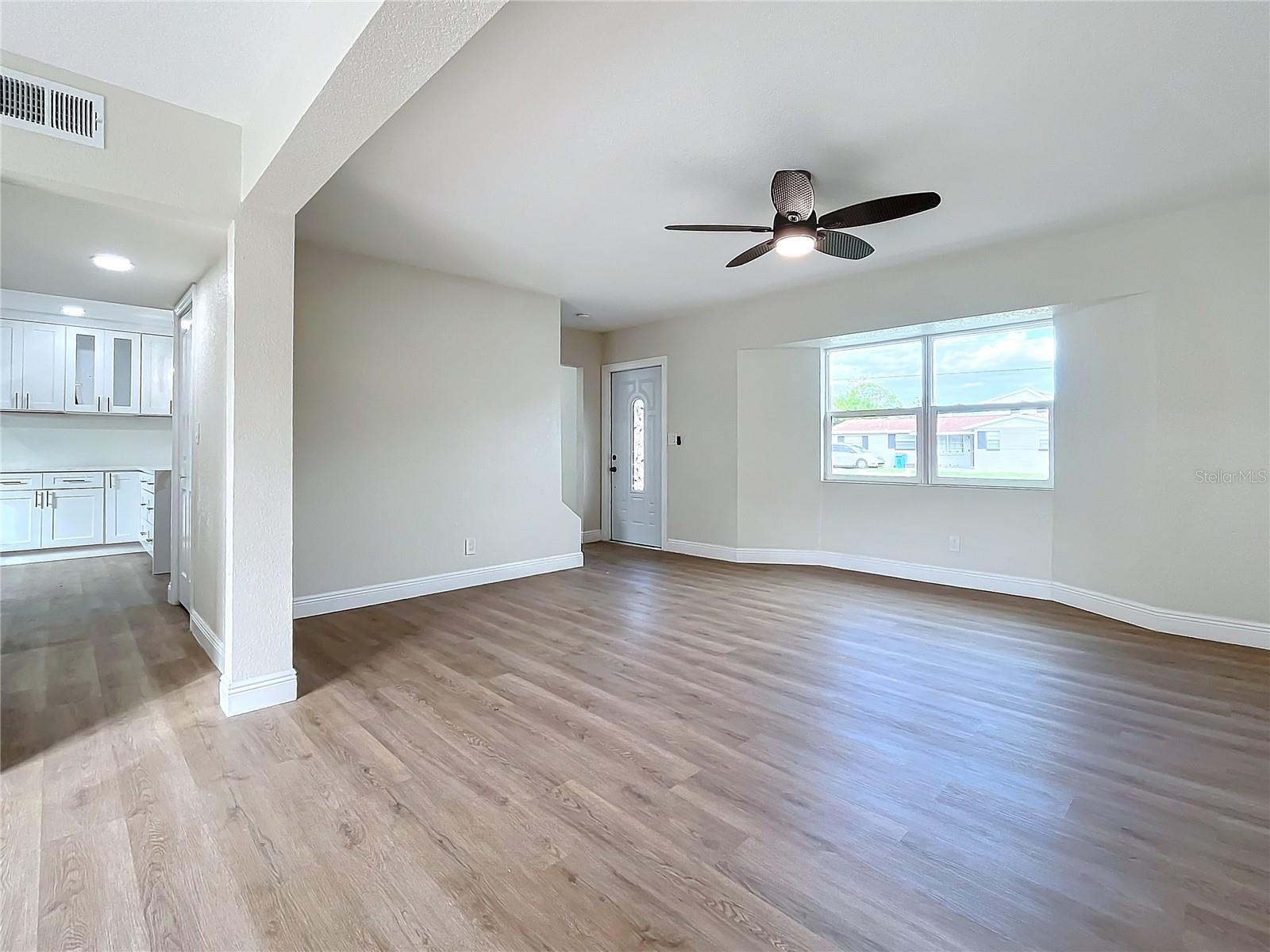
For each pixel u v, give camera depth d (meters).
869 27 1.96
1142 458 3.76
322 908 1.48
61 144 2.11
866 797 1.96
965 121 2.55
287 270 2.67
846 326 4.99
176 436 4.28
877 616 4.06
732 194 3.25
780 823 1.83
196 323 3.59
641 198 3.27
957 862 1.65
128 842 1.73
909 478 5.21
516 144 2.70
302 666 3.13
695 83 2.26
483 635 3.64
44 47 1.99
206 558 3.34
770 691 2.81
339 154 2.09
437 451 4.68
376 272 4.32
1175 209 3.51
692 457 6.33
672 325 6.48
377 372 4.34
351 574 4.24
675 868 1.63
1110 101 2.39
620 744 2.30
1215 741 2.32
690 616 4.07
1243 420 3.40
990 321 4.48
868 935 1.40
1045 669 3.08
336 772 2.11
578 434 7.32
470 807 1.91
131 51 2.02
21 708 2.62
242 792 1.98
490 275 4.75
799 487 5.78
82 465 6.15
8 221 2.62
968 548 4.85
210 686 2.85
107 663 3.15
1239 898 1.51
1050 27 1.96
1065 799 1.94
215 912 1.47
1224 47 2.06
